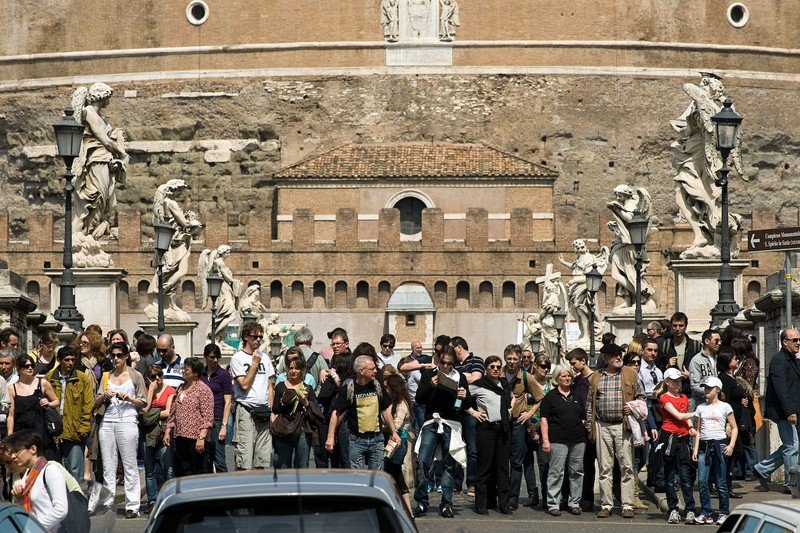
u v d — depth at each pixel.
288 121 112.88
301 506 12.20
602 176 112.56
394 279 106.50
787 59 115.06
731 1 114.44
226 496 12.16
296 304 106.88
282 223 108.94
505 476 26.80
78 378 24.95
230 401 27.58
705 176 41.81
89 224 42.00
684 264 41.50
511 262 106.12
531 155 112.69
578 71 112.69
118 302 42.44
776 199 114.12
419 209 109.50
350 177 108.62
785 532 13.83
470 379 26.61
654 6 113.31
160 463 26.80
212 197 112.44
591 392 26.72
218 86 112.75
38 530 14.84
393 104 112.88
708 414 25.05
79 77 113.94
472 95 112.88
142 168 112.94
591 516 26.61
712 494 28.67
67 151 35.75
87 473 25.84
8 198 114.25
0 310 30.67
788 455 26.48
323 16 113.06
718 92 41.69
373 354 25.41
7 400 24.97
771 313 31.97
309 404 25.16
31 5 114.56
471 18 113.19
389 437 24.80
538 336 82.00
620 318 50.50
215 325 67.38
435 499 30.02
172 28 113.25
